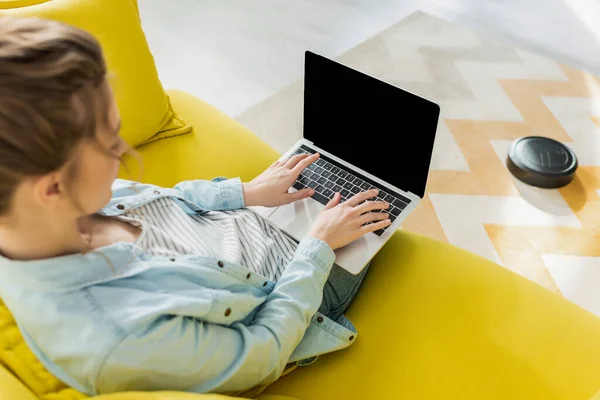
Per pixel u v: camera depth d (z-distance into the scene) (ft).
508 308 2.99
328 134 3.75
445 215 5.55
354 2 8.77
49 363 2.10
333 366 2.87
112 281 2.20
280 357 2.51
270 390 2.82
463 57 7.51
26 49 1.59
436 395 2.70
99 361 1.96
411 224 5.48
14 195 1.70
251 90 7.22
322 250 2.85
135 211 2.84
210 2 8.98
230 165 4.04
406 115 3.19
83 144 1.77
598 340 2.82
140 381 2.06
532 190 5.75
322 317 2.86
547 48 7.64
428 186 5.82
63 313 2.00
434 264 3.26
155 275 2.36
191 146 4.16
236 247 2.93
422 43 7.78
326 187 3.62
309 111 3.75
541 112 6.64
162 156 4.07
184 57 7.80
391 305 3.09
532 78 7.14
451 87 7.02
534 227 5.41
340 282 3.09
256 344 2.38
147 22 8.53
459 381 2.74
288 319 2.57
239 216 3.20
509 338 2.85
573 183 5.81
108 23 3.66
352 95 3.40
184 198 3.11
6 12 3.39
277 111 6.86
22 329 2.11
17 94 1.54
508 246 5.26
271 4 8.83
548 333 2.86
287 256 3.17
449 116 6.60
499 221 5.48
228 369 2.32
